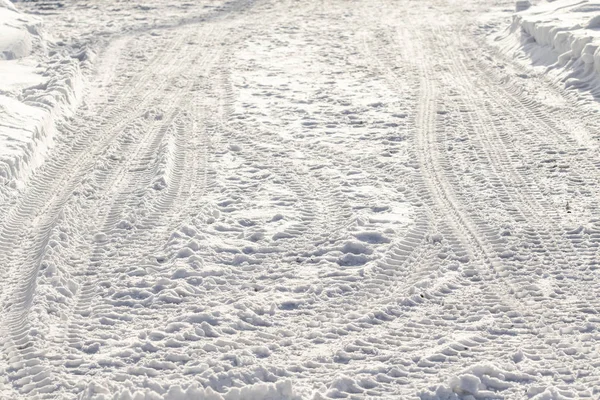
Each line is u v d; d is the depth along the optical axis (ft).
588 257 27.89
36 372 21.84
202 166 38.06
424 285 26.21
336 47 64.34
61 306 25.27
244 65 58.90
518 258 27.99
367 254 28.66
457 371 21.52
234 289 26.30
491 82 52.44
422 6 80.23
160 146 40.88
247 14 78.48
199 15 78.13
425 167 37.32
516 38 61.36
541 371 21.47
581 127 41.91
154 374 21.56
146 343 22.91
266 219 31.76
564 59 52.21
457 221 31.17
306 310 24.91
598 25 54.39
